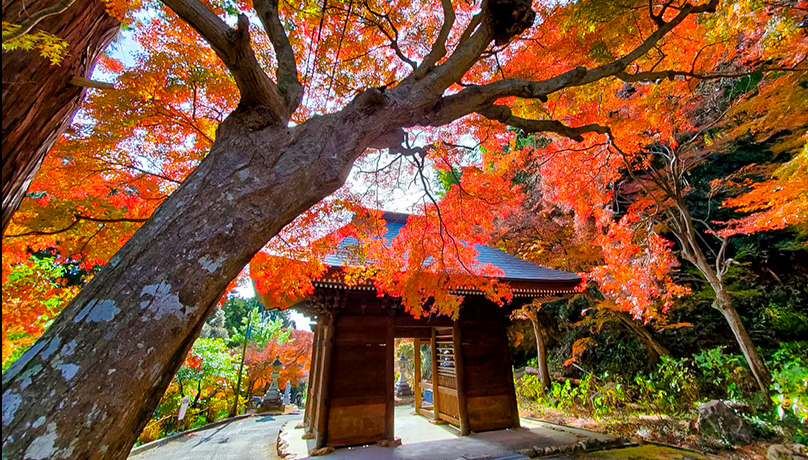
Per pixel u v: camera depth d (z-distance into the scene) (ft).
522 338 41.04
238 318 77.15
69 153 9.24
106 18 6.49
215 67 10.21
